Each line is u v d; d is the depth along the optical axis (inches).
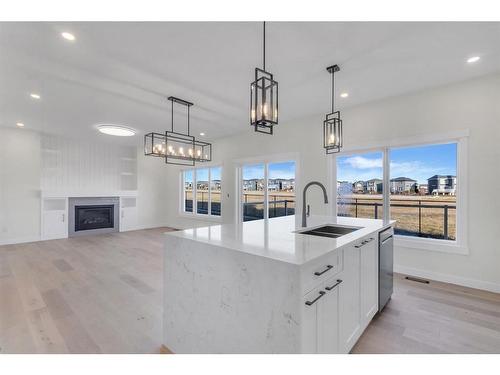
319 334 56.6
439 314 97.6
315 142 183.6
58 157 255.1
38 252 196.2
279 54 102.3
